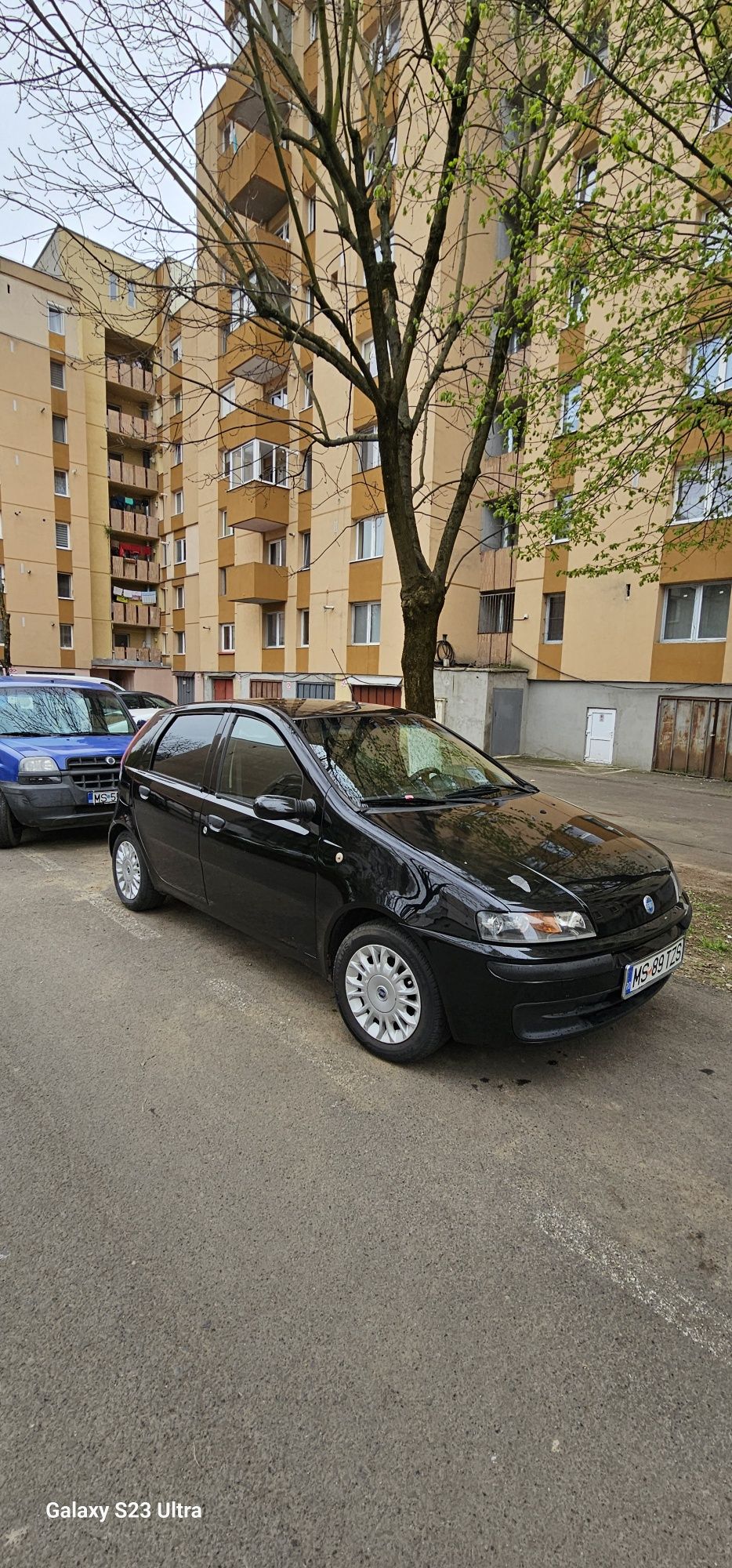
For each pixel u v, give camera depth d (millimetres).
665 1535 1449
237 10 5074
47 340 26469
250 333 18516
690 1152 2656
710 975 4273
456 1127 2781
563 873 3098
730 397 6293
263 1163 2568
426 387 6293
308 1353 1844
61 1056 3293
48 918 5160
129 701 16234
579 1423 1678
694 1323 1955
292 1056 3299
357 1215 2322
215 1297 2012
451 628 18828
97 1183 2463
